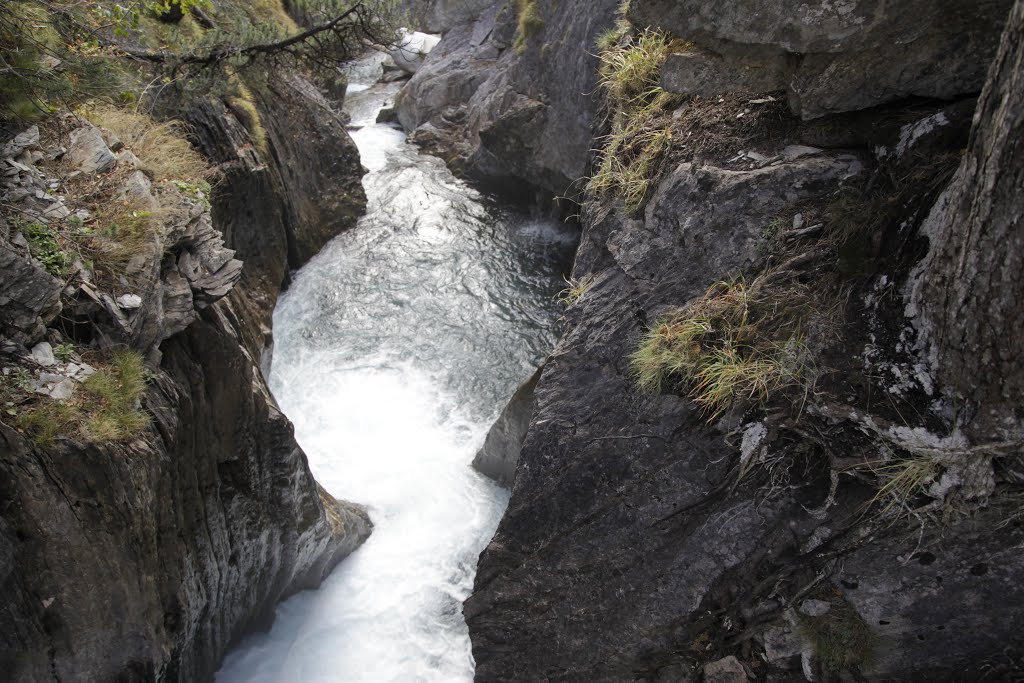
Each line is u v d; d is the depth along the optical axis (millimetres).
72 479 3602
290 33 9438
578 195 10445
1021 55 2721
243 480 4926
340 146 11445
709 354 4199
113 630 3924
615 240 5109
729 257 4402
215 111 8430
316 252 10289
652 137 5320
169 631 4344
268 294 8688
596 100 9500
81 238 4254
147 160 5812
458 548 6582
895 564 3584
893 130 4133
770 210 4371
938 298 3363
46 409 3633
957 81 3949
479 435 7684
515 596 4730
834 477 3688
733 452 4016
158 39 8859
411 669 5719
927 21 3742
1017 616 3436
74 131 5047
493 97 12398
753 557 3877
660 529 4172
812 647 3803
